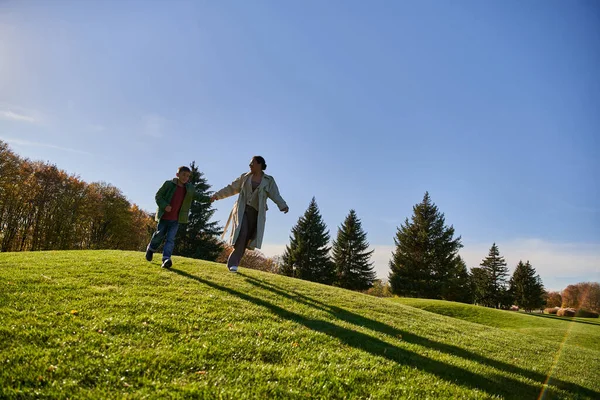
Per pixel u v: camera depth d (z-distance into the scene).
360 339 4.53
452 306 23.31
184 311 4.34
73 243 38.47
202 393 2.41
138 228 49.62
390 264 42.84
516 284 57.75
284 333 4.10
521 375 4.42
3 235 33.62
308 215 44.19
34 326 3.11
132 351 2.91
